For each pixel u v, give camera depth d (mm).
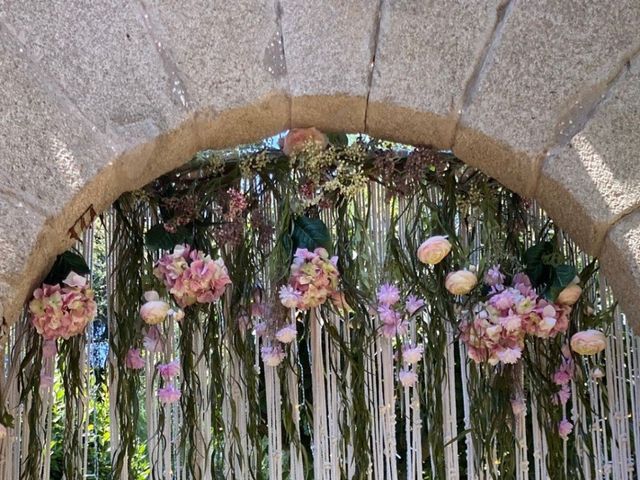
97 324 2406
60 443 2848
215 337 2090
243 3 1807
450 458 2119
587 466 2111
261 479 2064
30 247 1654
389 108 1811
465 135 1818
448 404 2125
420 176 2062
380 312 2047
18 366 2012
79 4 1759
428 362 2121
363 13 1815
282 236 2049
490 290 2064
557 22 1798
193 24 1789
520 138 1778
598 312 2119
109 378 2080
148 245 2043
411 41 1807
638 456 2070
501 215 2139
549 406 2086
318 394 2107
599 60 1784
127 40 1762
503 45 1798
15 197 1670
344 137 2088
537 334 1992
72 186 1688
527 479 2113
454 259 2094
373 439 2113
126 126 1733
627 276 1733
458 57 1804
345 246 2104
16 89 1709
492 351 2012
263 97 1790
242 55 1795
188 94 1771
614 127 1759
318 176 2066
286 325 2053
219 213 2119
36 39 1737
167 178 2104
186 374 2080
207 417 2117
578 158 1756
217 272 1982
